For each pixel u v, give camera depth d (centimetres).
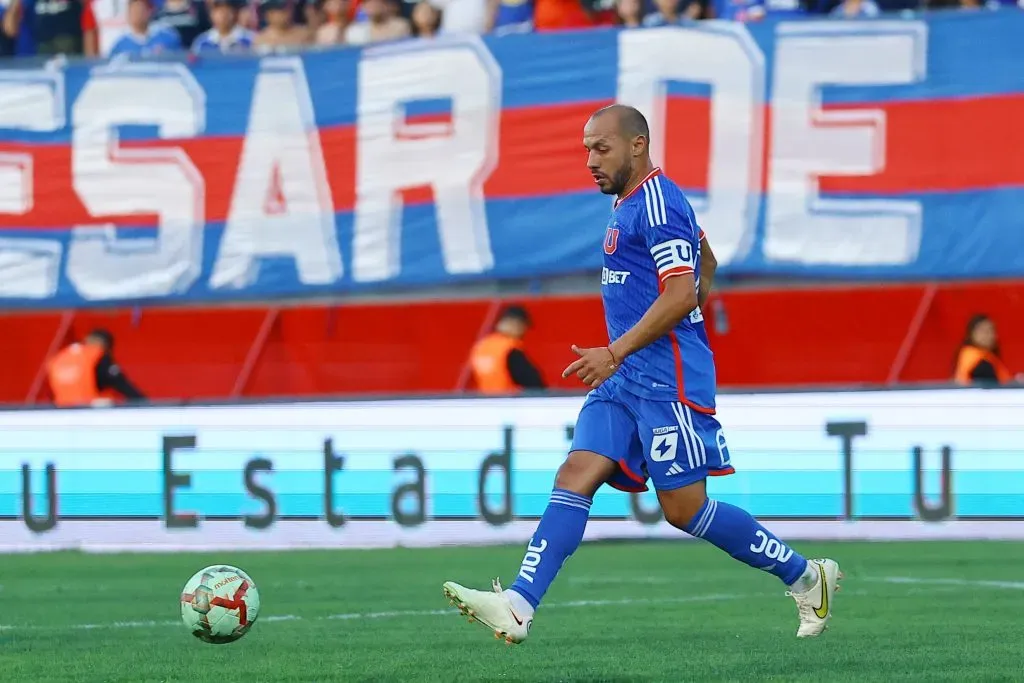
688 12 4659
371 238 4538
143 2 5169
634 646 2245
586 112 4381
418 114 4503
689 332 1892
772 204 4300
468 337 5159
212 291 4638
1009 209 4194
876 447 4141
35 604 3012
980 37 4203
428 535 4278
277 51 4591
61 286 4716
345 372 5203
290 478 4325
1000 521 4091
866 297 4966
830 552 3856
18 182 4725
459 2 5056
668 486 1873
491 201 4453
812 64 4278
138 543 4362
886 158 4253
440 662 2081
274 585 3303
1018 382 4094
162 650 2264
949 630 2408
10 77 4719
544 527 1830
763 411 4194
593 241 4381
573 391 4228
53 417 4425
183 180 4647
